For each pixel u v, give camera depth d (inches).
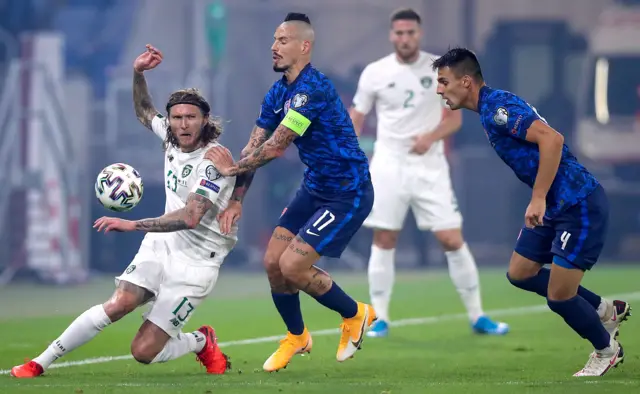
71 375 877.8
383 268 1275.8
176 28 3609.7
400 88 1286.9
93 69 3518.7
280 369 942.4
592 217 842.8
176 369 951.0
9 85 2437.3
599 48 3373.5
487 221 3683.6
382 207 1273.4
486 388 770.2
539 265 915.4
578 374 878.4
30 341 1210.0
